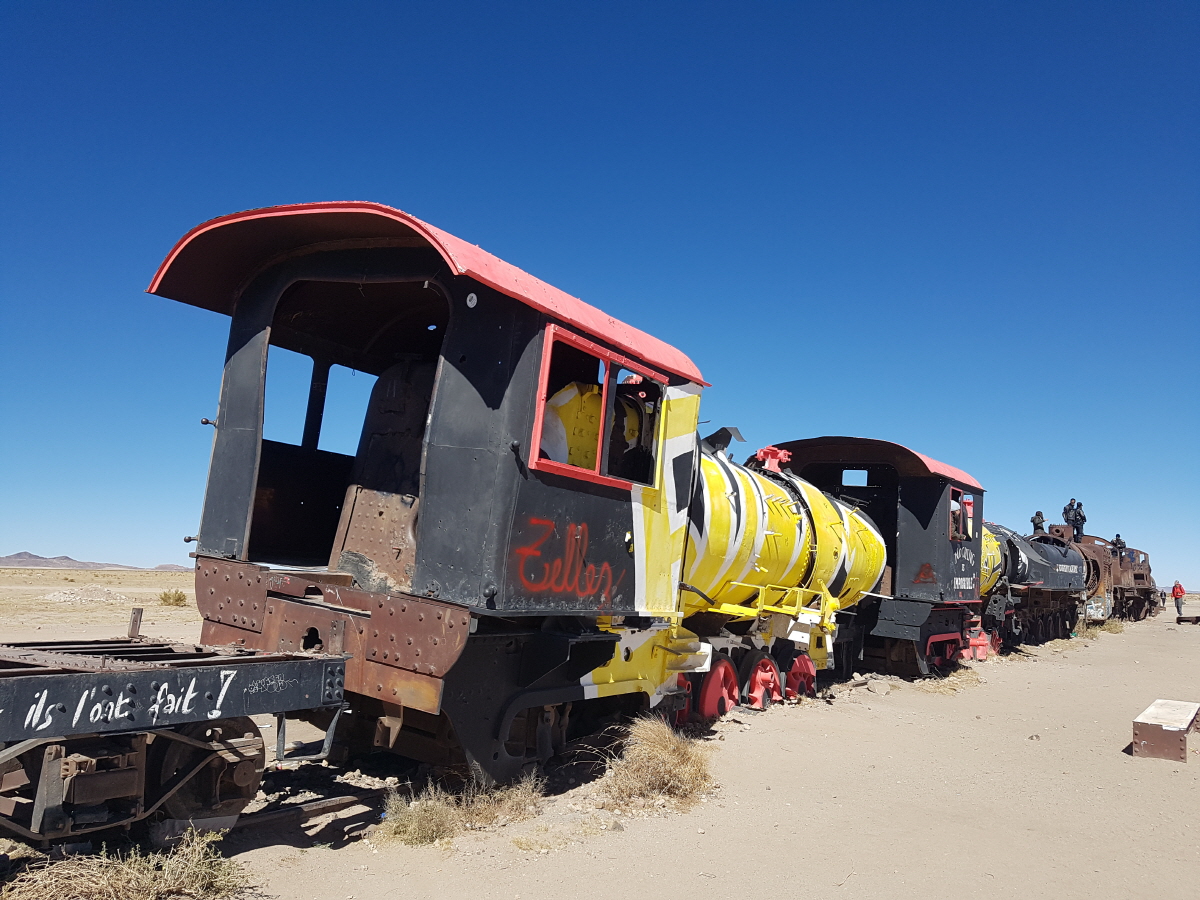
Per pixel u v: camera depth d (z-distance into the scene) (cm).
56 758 357
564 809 572
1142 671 1759
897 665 1469
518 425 512
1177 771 835
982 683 1462
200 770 425
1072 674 1673
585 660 620
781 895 454
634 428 707
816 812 617
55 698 334
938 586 1355
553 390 685
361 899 399
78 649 468
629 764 639
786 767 745
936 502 1377
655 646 746
